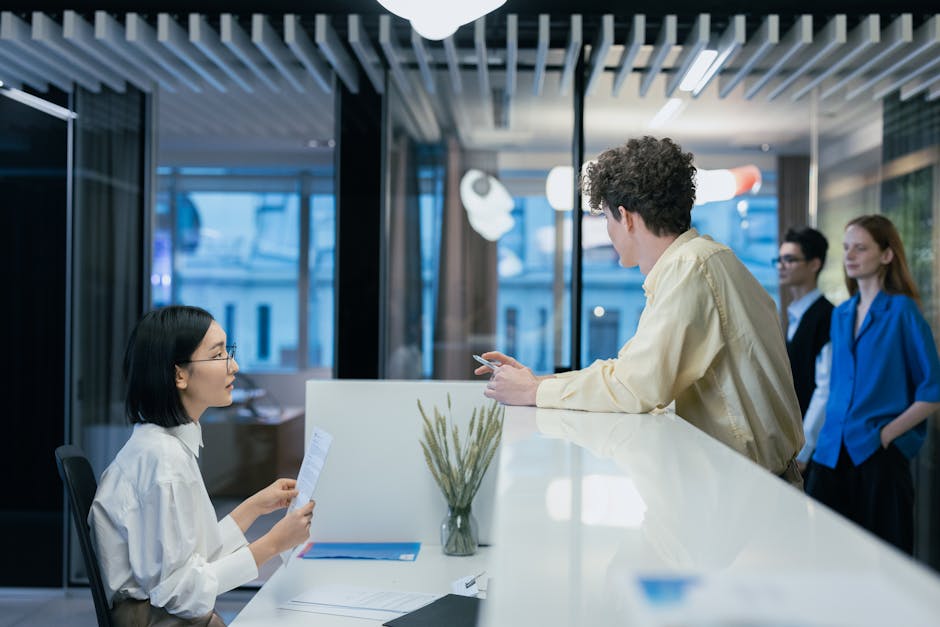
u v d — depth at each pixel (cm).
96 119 425
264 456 546
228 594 403
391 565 216
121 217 430
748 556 59
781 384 163
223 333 187
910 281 346
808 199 421
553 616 54
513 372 175
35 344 418
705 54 359
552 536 71
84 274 422
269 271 896
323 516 237
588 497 85
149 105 434
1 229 418
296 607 185
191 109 611
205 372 180
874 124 408
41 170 418
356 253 414
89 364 423
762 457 165
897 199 404
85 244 422
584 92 404
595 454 109
